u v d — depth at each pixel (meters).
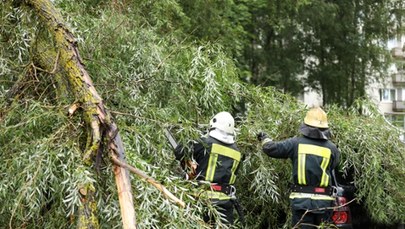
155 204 3.77
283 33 16.61
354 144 5.68
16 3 4.92
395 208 5.72
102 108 3.96
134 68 5.50
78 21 5.48
